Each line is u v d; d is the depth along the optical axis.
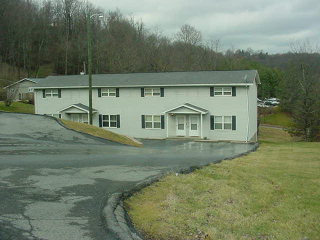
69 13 73.94
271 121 55.91
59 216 6.12
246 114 28.67
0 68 63.00
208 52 68.88
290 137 40.19
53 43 72.19
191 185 9.12
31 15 71.19
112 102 33.00
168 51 65.69
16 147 14.66
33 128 20.56
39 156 12.46
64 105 34.75
